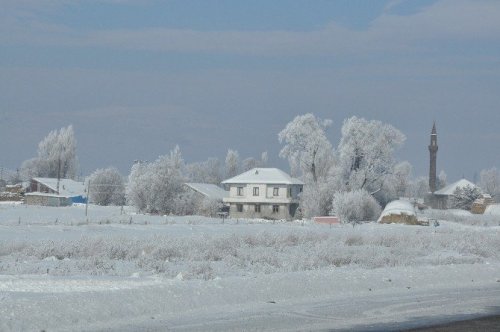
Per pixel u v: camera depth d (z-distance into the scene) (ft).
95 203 530.68
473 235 231.91
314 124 451.94
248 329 62.59
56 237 193.16
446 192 637.71
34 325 60.90
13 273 104.37
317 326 65.36
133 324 64.03
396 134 425.28
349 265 132.26
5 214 339.77
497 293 92.58
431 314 73.92
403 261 140.67
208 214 420.36
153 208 406.41
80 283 90.63
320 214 406.00
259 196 455.63
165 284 83.46
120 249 140.67
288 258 140.26
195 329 62.03
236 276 107.14
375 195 424.05
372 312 74.33
